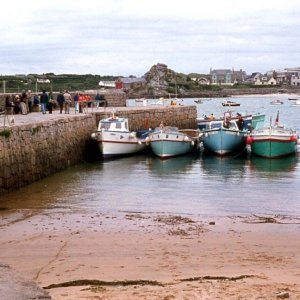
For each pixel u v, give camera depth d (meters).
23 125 20.66
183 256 10.71
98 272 9.44
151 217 15.44
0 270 8.70
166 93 144.50
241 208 17.06
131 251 11.19
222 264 10.05
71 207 17.05
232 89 197.12
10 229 13.66
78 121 28.72
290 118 69.50
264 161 28.86
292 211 16.61
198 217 15.53
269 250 11.43
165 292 7.87
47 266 9.97
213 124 34.12
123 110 37.53
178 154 30.50
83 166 27.11
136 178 23.27
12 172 19.28
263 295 7.70
